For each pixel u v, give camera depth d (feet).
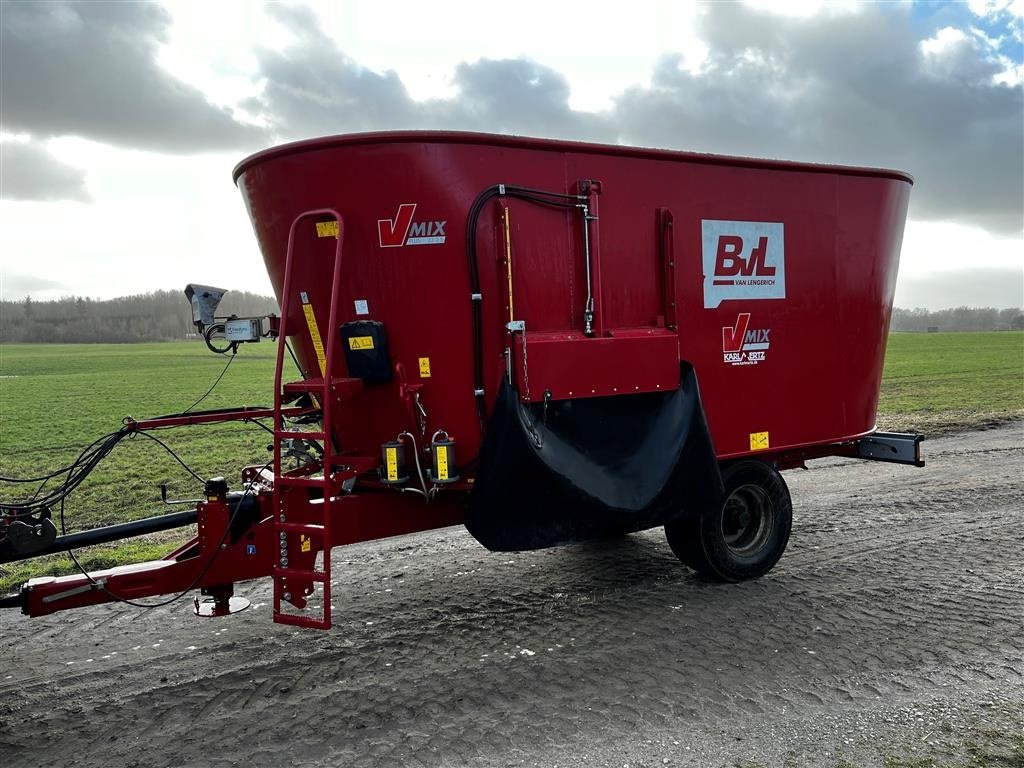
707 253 18.90
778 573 20.90
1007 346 162.30
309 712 13.93
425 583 20.68
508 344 15.85
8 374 120.06
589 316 16.87
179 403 78.38
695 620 17.76
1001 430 47.06
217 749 12.82
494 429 15.33
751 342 19.80
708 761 12.15
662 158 18.04
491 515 15.56
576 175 16.87
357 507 16.55
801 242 20.49
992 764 11.94
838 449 22.65
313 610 18.88
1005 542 23.38
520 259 16.22
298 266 16.29
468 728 13.25
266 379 107.76
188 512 17.33
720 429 19.43
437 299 15.76
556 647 16.49
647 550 23.18
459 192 15.53
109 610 19.03
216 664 15.98
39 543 15.03
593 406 16.92
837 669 15.17
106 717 13.94
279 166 15.78
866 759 12.12
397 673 15.40
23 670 15.85
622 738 12.85
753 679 14.84
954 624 17.24
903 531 24.72
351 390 15.81
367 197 15.37
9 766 12.50
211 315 18.02
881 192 21.80
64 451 49.62
